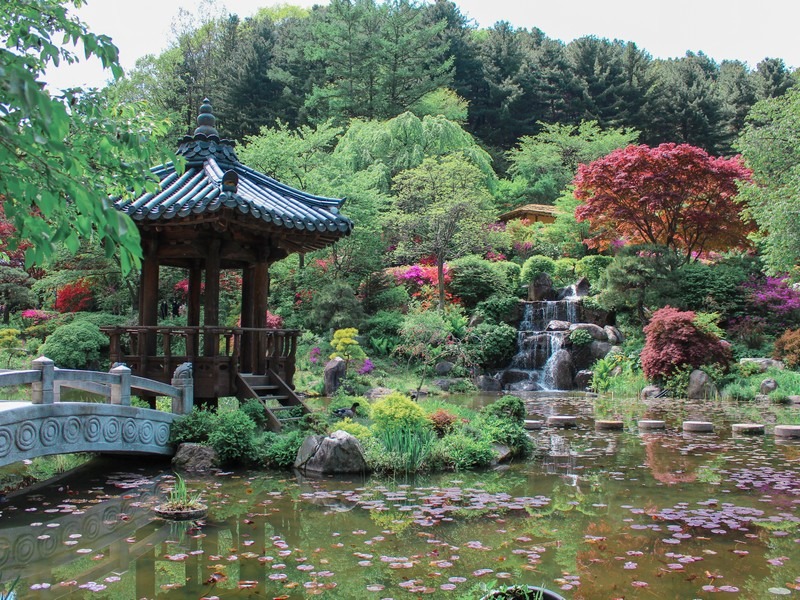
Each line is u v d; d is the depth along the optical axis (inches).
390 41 1594.5
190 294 445.4
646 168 896.3
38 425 243.9
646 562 177.9
